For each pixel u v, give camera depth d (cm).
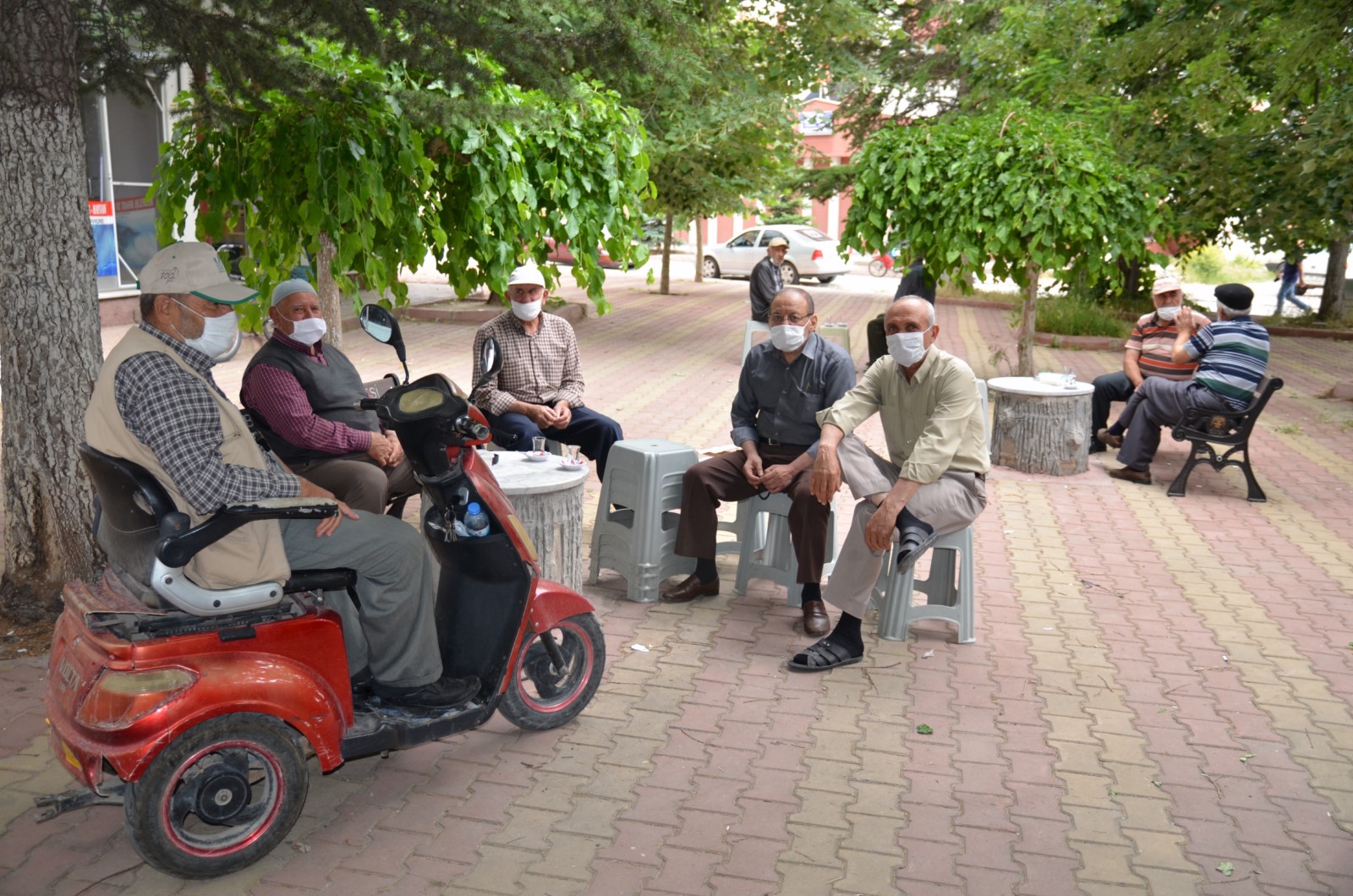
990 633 525
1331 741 418
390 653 362
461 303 1794
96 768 304
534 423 641
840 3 1537
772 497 546
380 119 570
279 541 327
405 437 360
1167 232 1084
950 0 1836
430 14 477
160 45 518
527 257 655
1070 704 447
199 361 319
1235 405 775
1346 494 805
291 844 334
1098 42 1314
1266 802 372
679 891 315
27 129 448
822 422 502
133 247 1477
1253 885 324
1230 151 1179
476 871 321
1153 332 868
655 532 546
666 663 479
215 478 306
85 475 478
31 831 336
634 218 715
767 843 341
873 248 1087
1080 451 845
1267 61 1172
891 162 1061
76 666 309
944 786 379
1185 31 1166
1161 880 326
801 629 524
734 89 1377
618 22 518
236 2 489
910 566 475
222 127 579
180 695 300
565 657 417
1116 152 1138
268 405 509
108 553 327
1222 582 605
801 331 524
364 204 548
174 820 309
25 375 467
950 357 482
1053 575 612
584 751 398
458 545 376
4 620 476
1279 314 2055
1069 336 1631
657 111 1345
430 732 363
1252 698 455
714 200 1680
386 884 314
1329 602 573
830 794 372
